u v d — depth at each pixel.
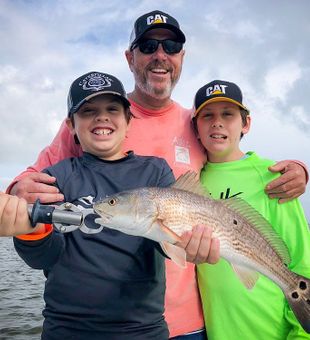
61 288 0.62
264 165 0.92
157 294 0.65
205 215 0.66
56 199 0.63
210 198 0.68
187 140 0.97
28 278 3.57
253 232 0.71
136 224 0.61
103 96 0.74
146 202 0.62
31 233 0.56
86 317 0.60
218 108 0.92
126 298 0.61
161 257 0.67
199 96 0.95
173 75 0.95
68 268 0.62
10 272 3.91
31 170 0.90
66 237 0.64
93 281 0.61
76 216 0.53
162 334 0.63
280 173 0.89
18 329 2.05
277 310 0.82
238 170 0.92
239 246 0.69
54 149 0.92
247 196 0.89
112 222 0.61
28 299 2.72
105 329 0.60
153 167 0.74
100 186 0.69
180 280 0.82
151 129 0.94
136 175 0.72
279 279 0.72
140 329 0.61
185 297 0.83
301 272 0.82
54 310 0.62
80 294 0.61
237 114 0.95
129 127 0.87
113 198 0.62
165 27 0.93
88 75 0.78
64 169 0.72
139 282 0.63
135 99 0.98
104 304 0.60
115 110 0.76
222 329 0.83
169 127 0.95
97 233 0.64
